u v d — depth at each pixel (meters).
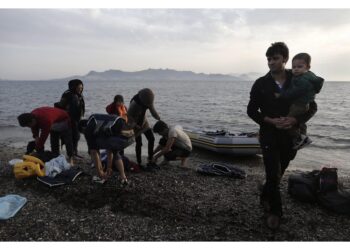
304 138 4.11
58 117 6.46
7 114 23.92
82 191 5.44
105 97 48.44
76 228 4.23
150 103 6.31
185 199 5.31
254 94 4.15
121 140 5.66
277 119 3.89
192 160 9.30
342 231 4.31
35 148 6.73
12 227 4.25
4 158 8.06
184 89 97.94
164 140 7.55
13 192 5.49
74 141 7.82
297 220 4.59
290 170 8.82
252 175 7.26
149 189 5.69
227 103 38.59
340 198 4.89
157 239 3.98
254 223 4.46
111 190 5.49
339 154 11.41
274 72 4.00
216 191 5.81
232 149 9.45
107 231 4.17
